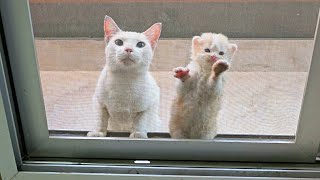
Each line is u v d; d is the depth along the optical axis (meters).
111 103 1.57
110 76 1.53
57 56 1.48
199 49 1.49
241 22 1.44
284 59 1.46
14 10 1.41
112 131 1.61
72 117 1.57
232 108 1.56
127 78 1.54
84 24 1.45
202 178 1.56
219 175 1.57
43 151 1.61
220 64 1.50
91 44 1.48
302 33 1.42
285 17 1.41
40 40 1.46
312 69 1.45
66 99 1.54
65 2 1.41
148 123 1.61
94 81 1.53
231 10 1.42
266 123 1.56
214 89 1.54
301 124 1.52
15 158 1.57
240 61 1.49
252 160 1.60
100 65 1.51
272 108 1.53
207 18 1.44
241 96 1.54
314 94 1.48
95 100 1.56
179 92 1.56
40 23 1.44
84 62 1.50
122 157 1.62
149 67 1.53
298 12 1.40
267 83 1.50
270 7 1.41
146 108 1.59
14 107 1.54
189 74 1.53
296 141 1.55
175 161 1.61
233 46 1.47
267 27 1.43
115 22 1.46
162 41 1.49
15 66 1.48
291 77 1.48
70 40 1.46
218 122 1.58
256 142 1.57
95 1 1.42
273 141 1.57
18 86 1.51
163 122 1.60
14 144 1.55
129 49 1.49
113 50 1.49
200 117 1.58
